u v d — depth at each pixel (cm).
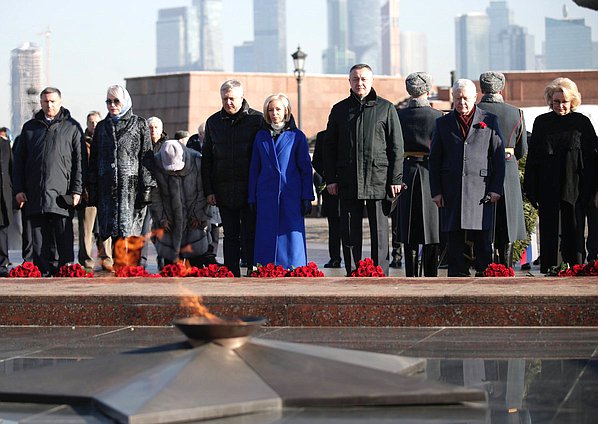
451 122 2408
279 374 1252
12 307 1991
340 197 2505
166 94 8706
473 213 2377
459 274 2403
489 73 2591
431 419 1175
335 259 3234
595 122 3741
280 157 2541
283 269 2319
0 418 1199
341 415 1180
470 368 1491
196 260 2709
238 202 2591
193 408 1146
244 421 1148
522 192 2875
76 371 1312
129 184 2644
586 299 1836
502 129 2559
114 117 2659
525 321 1852
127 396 1187
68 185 2747
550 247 2597
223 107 2595
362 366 1298
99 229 2673
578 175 2570
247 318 1350
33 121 2758
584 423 1166
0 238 2931
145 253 3055
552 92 2581
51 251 2811
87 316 1970
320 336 1786
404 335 1788
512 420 1179
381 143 2480
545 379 1409
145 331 1895
